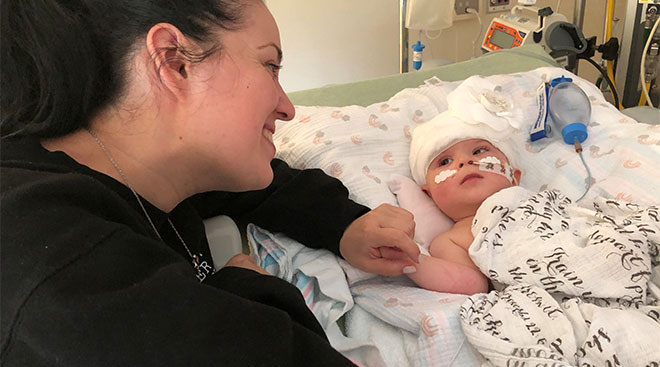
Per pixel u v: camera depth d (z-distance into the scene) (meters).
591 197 1.06
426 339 0.75
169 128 0.54
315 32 2.37
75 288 0.36
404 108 1.31
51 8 0.49
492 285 0.93
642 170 1.07
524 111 1.27
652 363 0.64
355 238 0.86
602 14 2.47
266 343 0.40
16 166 0.46
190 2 0.52
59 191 0.41
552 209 0.94
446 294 0.84
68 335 0.35
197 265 0.73
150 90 0.52
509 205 0.95
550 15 1.70
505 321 0.74
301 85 2.48
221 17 0.54
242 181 0.61
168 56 0.52
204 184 0.61
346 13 2.37
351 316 0.86
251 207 0.95
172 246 0.71
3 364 0.37
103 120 0.54
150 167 0.56
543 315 0.73
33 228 0.38
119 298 0.37
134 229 0.48
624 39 1.61
